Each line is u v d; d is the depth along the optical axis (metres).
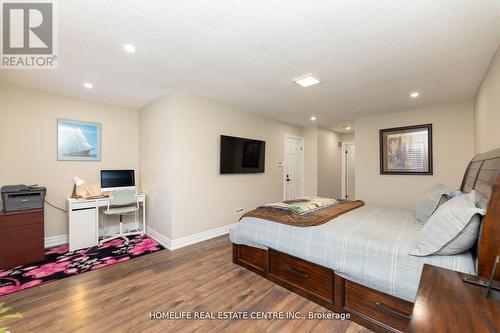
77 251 3.00
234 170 3.90
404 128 3.97
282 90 3.04
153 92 3.18
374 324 1.57
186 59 2.19
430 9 1.46
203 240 3.46
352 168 6.45
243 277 2.32
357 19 1.57
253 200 4.35
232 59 2.19
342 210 2.56
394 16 1.53
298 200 2.94
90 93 3.23
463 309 0.76
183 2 1.43
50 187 3.21
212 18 1.58
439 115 3.65
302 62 2.23
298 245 1.99
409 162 3.91
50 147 3.21
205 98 3.45
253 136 4.32
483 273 1.08
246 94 3.23
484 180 1.55
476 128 3.11
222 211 3.77
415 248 1.47
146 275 2.35
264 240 2.25
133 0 1.42
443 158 3.60
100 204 3.26
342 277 1.73
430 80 2.62
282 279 2.14
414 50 1.97
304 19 1.58
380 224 2.06
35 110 3.09
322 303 1.85
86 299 1.92
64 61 2.24
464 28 1.65
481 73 2.40
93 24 1.66
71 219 3.02
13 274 2.36
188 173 3.28
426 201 2.13
